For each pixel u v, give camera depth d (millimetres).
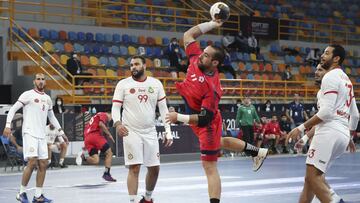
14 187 17109
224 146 9805
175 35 37938
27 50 31203
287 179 17953
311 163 9055
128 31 36031
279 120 30766
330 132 8930
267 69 39000
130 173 11234
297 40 43406
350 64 43906
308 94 37125
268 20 41250
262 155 9742
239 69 37562
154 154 11375
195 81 9297
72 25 33938
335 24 46250
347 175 18719
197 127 9531
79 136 25094
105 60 33406
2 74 30484
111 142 24812
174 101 31562
